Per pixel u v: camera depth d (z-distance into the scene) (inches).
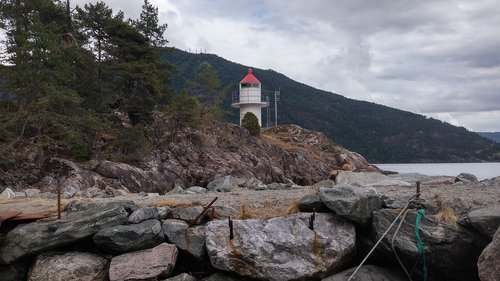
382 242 335.0
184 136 1802.4
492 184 475.2
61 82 1228.5
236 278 339.9
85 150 1373.0
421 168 3565.5
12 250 358.6
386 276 337.1
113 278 333.4
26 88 1154.0
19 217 378.6
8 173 1121.4
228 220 351.6
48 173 1123.3
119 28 1582.2
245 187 653.3
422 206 343.3
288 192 494.0
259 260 332.5
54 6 1493.6
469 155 5964.6
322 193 363.9
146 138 1626.5
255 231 345.1
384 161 5634.8
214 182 684.7
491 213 311.0
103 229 357.7
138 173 1330.0
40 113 1168.8
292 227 350.0
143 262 340.8
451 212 331.6
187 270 360.8
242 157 1919.3
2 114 1198.9
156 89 1585.9
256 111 2728.8
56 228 357.4
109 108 1605.6
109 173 1262.3
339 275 336.2
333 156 2613.2
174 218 378.6
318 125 5984.3
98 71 1563.7
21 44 1190.9
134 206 384.8
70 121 1222.3
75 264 348.5
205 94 2475.4
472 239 316.5
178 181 1549.0
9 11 1326.3
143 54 1619.1
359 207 345.7
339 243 341.1
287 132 2842.0
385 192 421.4
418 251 320.8
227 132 2100.1
